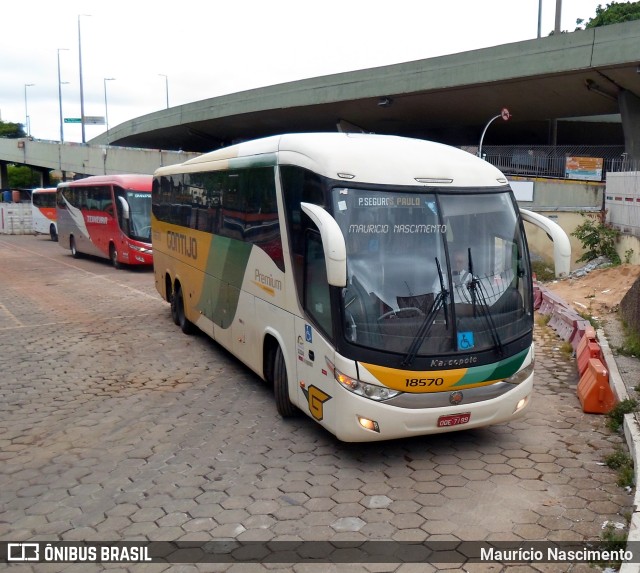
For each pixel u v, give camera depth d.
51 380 9.55
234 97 36.41
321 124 37.03
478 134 35.81
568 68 22.14
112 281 20.69
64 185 30.27
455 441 6.94
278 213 7.33
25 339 12.24
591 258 18.55
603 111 27.94
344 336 5.97
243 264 8.58
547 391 8.46
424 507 5.54
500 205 6.69
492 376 6.24
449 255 6.28
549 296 13.16
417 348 5.96
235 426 7.52
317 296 6.41
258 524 5.31
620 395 7.59
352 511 5.50
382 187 6.27
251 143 8.62
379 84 28.28
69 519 5.46
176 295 12.85
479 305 6.26
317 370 6.46
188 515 5.48
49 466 6.54
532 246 21.00
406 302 6.05
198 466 6.45
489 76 24.44
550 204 21.97
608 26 20.89
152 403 8.43
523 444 6.82
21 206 49.47
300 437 7.14
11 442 7.18
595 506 5.50
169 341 11.89
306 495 5.79
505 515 5.39
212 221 10.02
